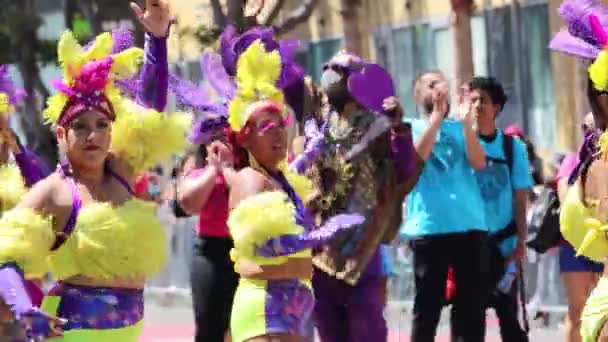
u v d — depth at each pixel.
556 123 37.00
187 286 34.88
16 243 10.36
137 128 11.44
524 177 17.31
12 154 13.36
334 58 14.49
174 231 34.72
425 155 15.15
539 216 17.02
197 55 34.72
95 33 41.47
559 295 28.28
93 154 11.02
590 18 11.58
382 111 14.20
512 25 38.31
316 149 14.25
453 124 16.38
